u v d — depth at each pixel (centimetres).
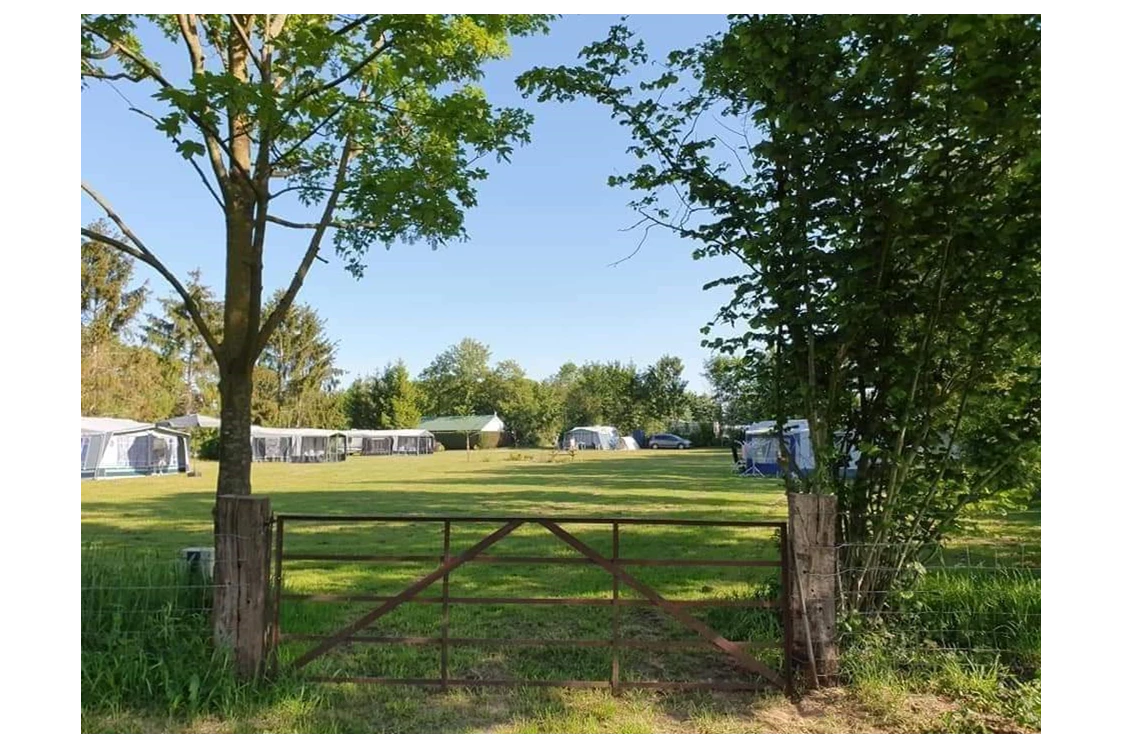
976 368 533
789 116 503
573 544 491
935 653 514
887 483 555
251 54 586
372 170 667
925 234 511
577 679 509
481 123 677
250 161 646
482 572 911
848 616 516
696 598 746
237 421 598
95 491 2341
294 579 877
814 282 533
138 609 515
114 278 4856
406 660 543
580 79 595
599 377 8388
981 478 549
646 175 597
